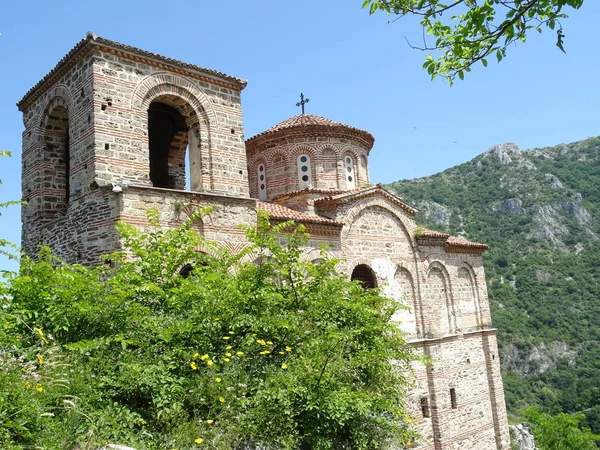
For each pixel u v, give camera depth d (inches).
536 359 2728.8
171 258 488.4
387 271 908.0
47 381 309.6
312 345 421.4
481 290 1130.7
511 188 4116.6
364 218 890.7
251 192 1066.7
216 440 335.6
